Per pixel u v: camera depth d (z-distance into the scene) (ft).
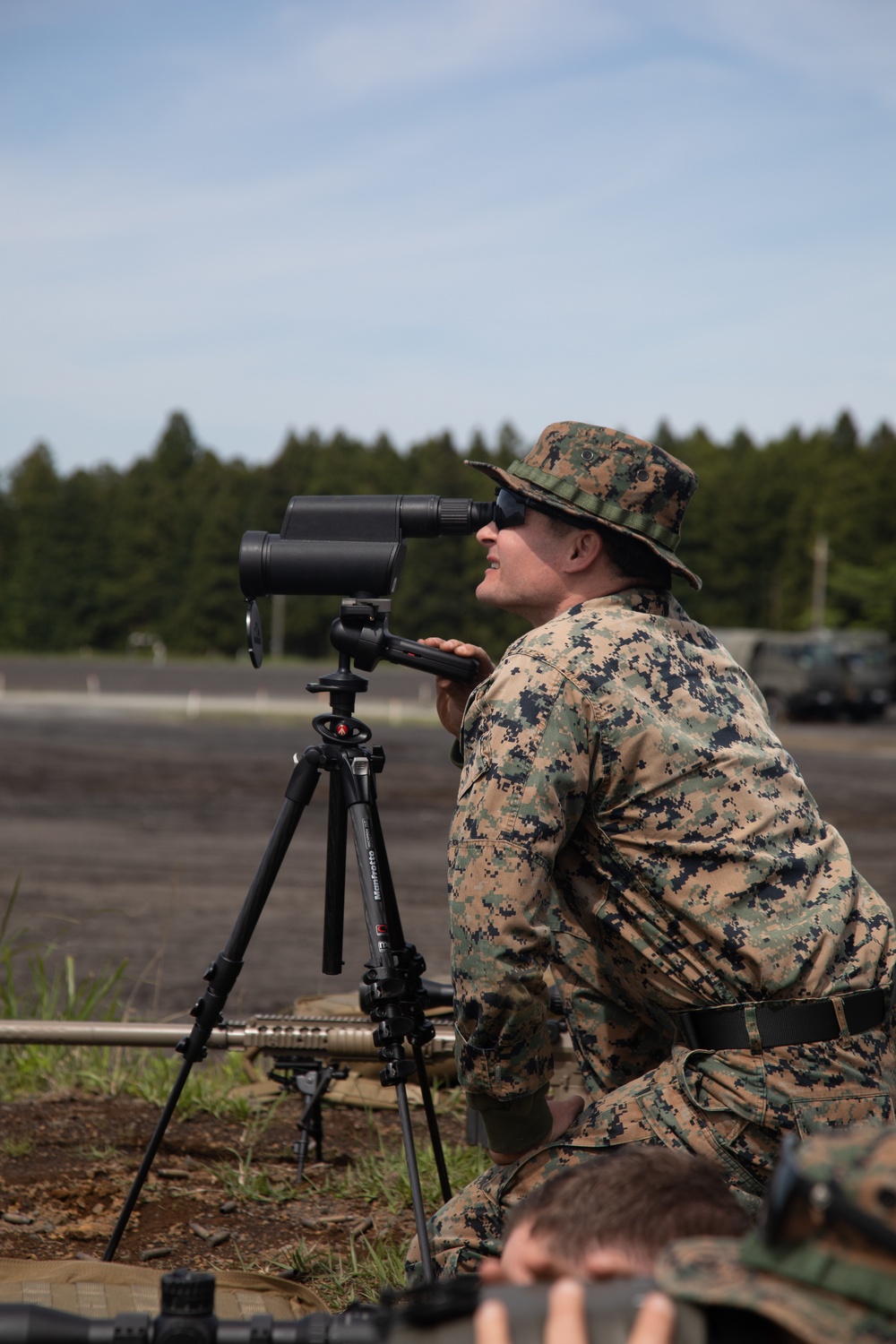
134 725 95.50
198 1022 9.23
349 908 29.71
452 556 320.91
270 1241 10.34
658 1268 3.11
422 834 43.32
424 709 122.31
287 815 9.17
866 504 315.17
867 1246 2.82
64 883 32.01
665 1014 7.22
